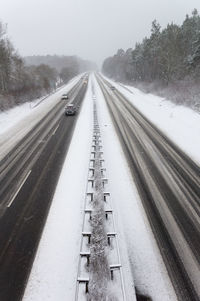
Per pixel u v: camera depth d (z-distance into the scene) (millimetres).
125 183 12195
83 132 21531
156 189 11570
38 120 26594
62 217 9703
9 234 8844
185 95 32844
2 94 36094
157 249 7988
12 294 6617
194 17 52312
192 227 8992
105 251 7656
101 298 6094
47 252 8000
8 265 7523
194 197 10883
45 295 6590
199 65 41562
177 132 20781
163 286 6734
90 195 11000
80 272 6996
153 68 64812
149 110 31078
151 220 9375
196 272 7148
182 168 13797
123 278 6449
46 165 14602
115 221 9242
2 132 22234
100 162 14117
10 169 14141
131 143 18297
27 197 11156
